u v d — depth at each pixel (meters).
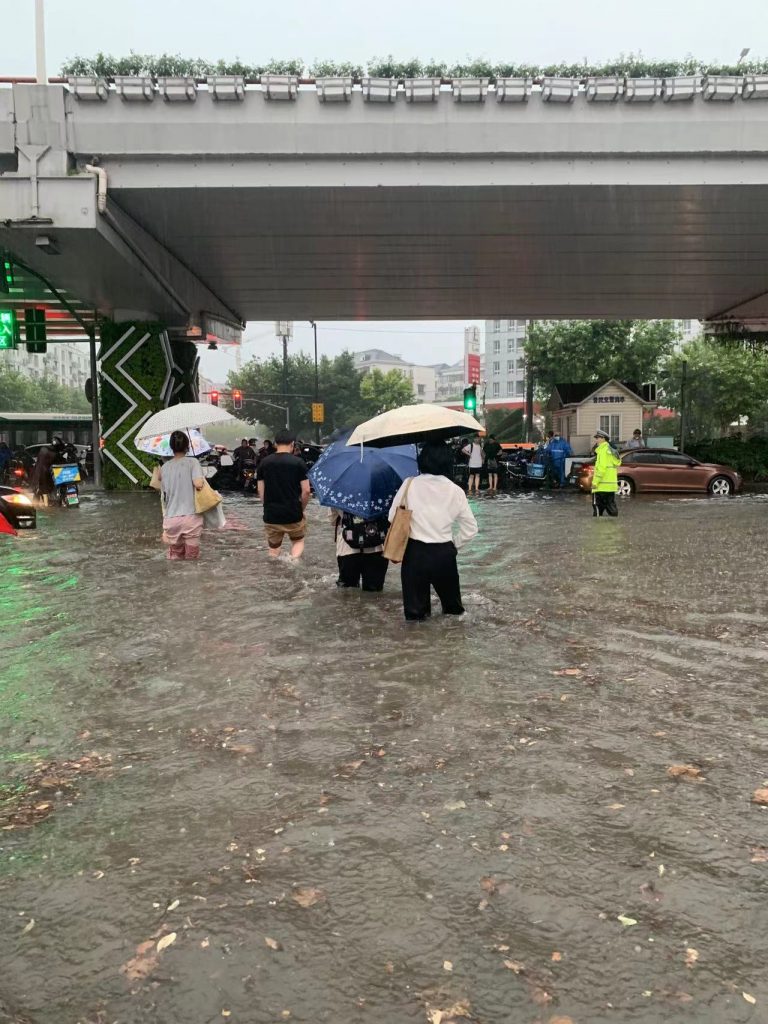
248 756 4.06
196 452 12.77
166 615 7.23
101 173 16.48
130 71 16.62
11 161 17.08
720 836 3.23
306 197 17.36
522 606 7.59
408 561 6.93
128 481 24.67
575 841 3.20
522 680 5.29
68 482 18.27
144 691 5.12
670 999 2.30
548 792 3.63
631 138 16.11
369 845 3.17
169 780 3.79
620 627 6.76
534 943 2.56
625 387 37.97
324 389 78.62
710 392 45.62
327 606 7.58
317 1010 2.27
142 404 24.48
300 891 2.86
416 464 7.99
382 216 18.58
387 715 4.63
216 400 48.31
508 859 3.06
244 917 2.71
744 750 4.12
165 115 16.34
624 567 9.91
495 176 16.56
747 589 8.46
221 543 12.16
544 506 19.27
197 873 2.98
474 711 4.69
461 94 15.94
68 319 30.61
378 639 6.34
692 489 23.19
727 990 2.34
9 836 3.28
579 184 16.56
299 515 10.16
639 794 3.61
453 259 22.59
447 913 2.72
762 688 5.14
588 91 15.83
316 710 4.73
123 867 3.03
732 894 2.83
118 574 9.37
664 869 2.99
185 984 2.38
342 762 3.97
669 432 52.41
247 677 5.37
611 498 16.30
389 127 16.23
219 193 17.16
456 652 5.95
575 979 2.39
